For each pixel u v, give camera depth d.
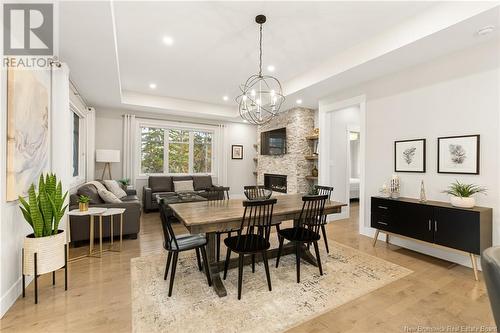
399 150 3.47
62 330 1.70
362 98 4.03
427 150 3.17
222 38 3.08
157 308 1.95
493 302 0.85
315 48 3.36
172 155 6.84
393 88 3.56
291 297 2.13
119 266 2.72
